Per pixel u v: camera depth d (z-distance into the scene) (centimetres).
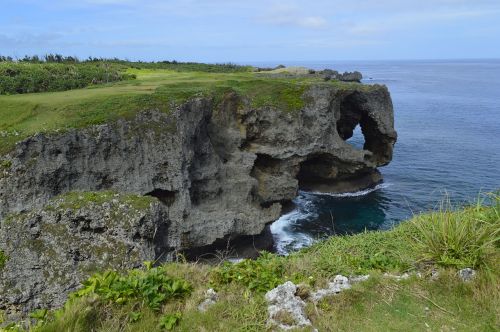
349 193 3853
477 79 18262
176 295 798
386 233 1132
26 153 2270
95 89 3538
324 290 823
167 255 2155
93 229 2053
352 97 4112
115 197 2147
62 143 2352
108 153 2491
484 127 6631
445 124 6950
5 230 2033
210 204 2889
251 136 3416
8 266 1948
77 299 745
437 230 907
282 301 767
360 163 3800
